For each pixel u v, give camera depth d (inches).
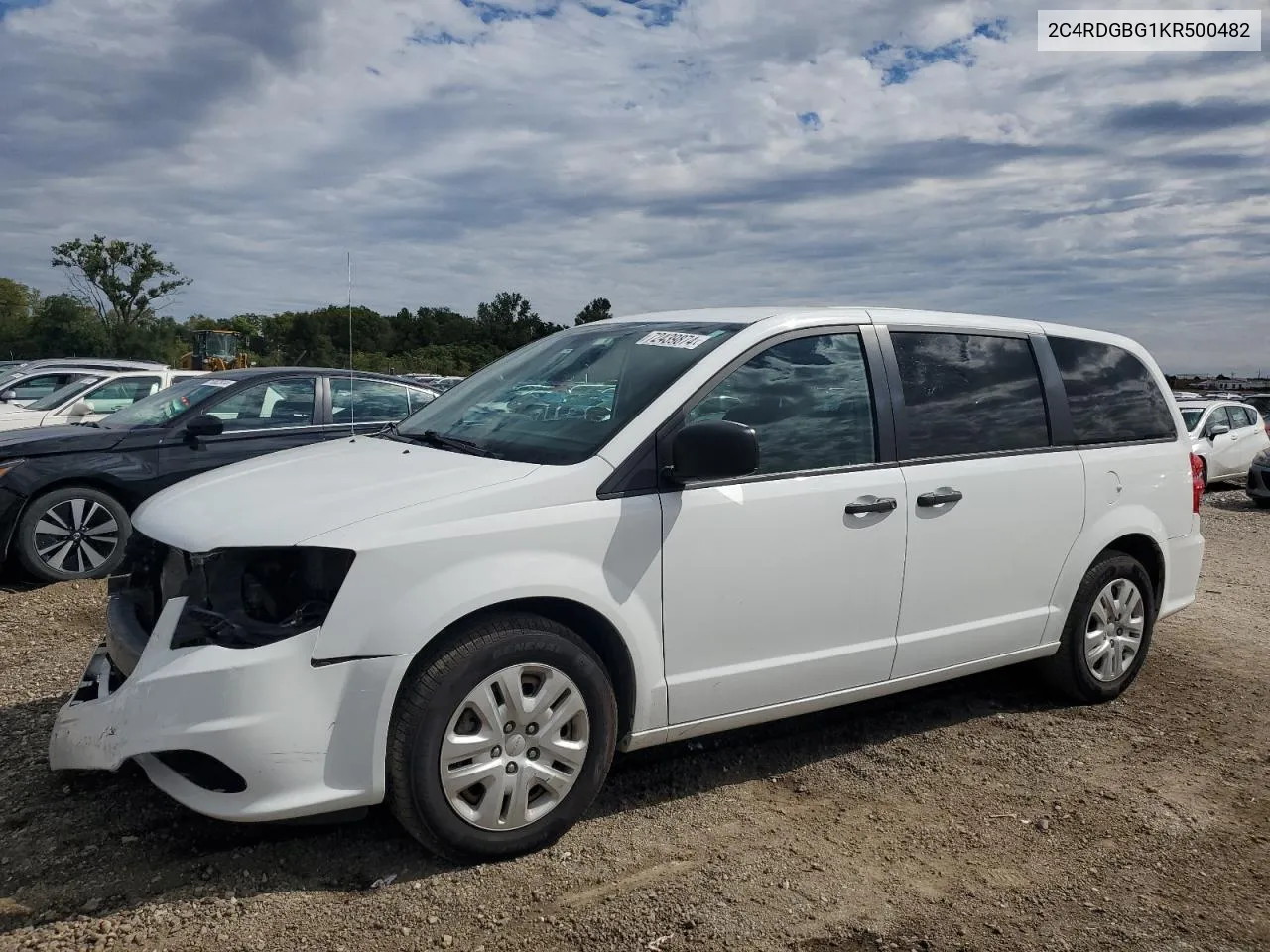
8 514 269.7
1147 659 227.8
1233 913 120.6
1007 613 175.0
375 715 114.9
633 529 131.3
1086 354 194.1
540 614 129.3
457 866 123.3
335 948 106.0
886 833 138.1
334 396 323.3
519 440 143.9
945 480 162.2
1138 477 194.7
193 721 111.0
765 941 110.4
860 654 154.6
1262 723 187.8
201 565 118.4
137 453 287.9
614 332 167.5
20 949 104.3
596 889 119.6
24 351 2316.7
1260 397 735.7
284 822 132.6
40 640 218.2
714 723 142.5
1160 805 150.1
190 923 109.7
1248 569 361.7
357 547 115.3
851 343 159.2
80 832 129.1
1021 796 151.9
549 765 126.9
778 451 146.4
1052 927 116.0
